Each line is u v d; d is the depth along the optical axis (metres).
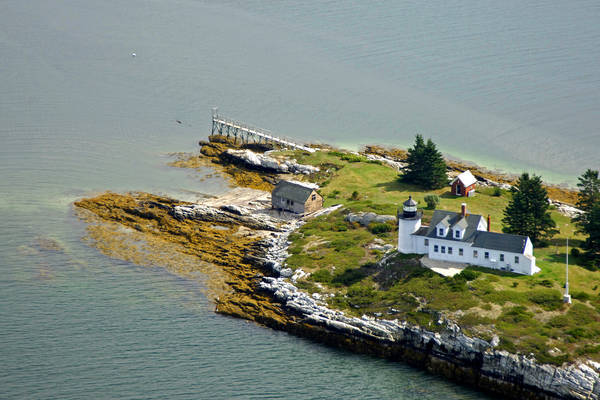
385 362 193.25
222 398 179.50
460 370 186.12
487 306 194.12
